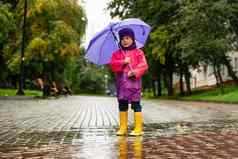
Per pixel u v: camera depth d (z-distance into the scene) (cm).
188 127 1280
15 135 1088
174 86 8056
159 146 880
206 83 7200
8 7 4119
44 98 4175
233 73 4644
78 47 5147
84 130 1202
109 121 1513
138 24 1087
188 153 795
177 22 4122
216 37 3791
